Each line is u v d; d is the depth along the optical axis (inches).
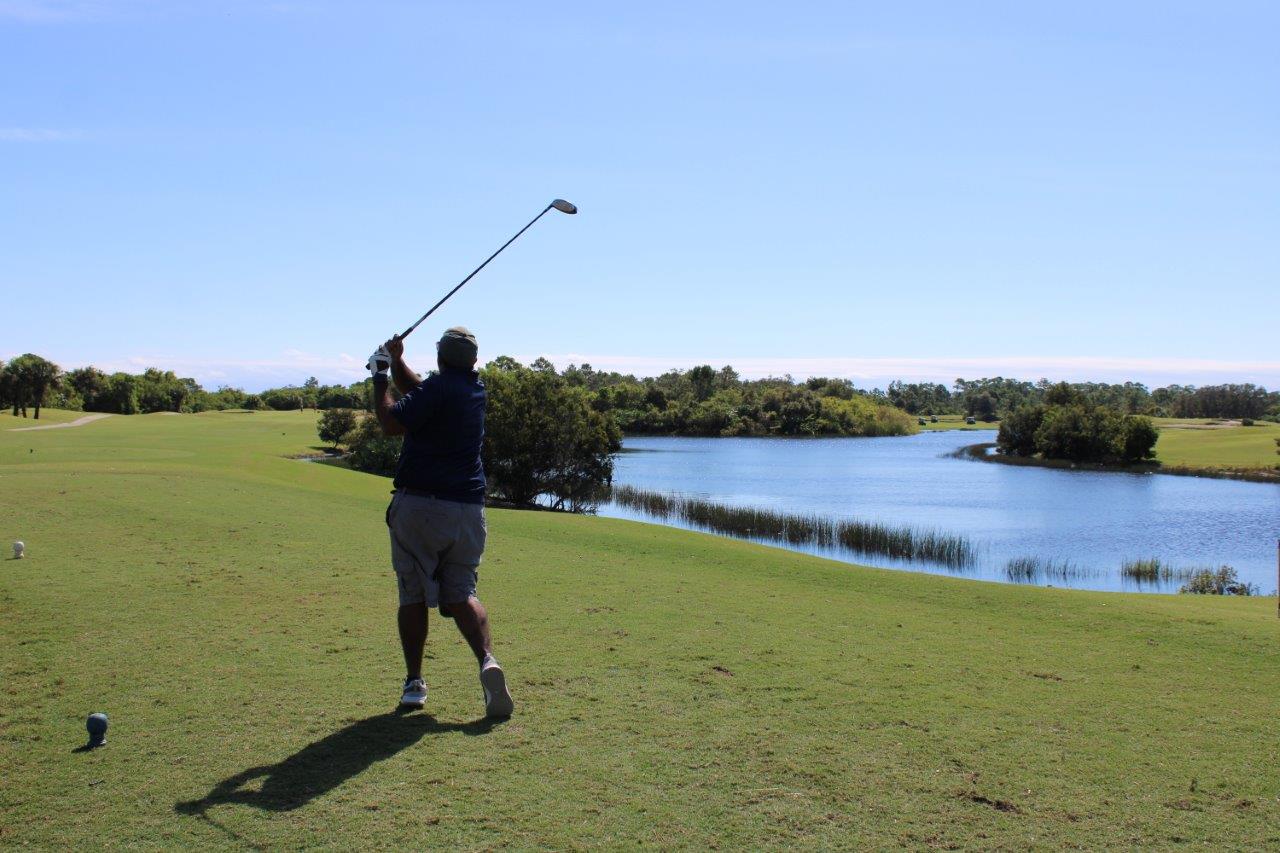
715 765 182.9
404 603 211.3
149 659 253.6
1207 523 1695.4
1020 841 153.6
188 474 915.4
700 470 2896.2
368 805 159.9
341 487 1143.6
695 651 277.0
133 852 141.8
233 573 387.2
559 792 167.3
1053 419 3474.4
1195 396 7052.2
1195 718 226.4
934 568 1168.8
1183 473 2854.3
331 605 327.3
